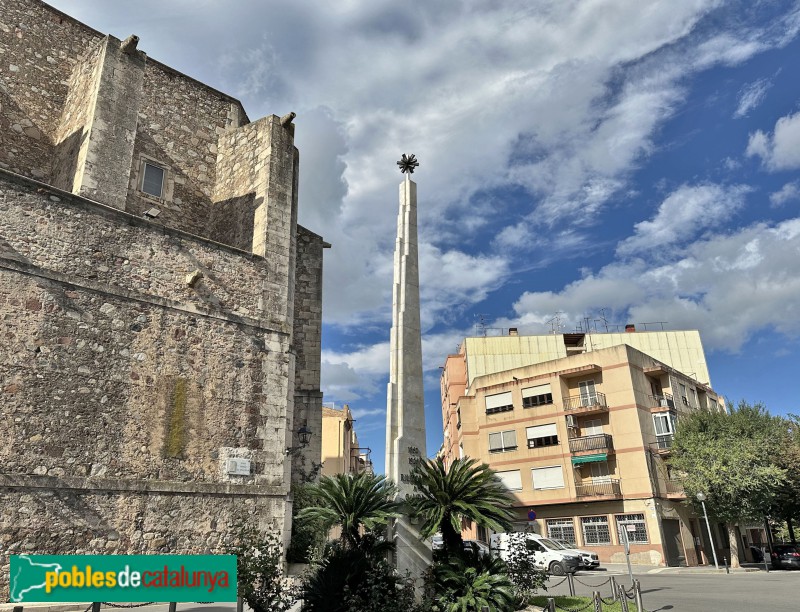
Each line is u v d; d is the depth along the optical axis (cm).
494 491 1067
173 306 1305
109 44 1429
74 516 1064
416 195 1366
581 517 3444
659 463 3453
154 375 1238
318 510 1037
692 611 1350
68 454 1088
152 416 1212
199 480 1241
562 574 2423
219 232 1727
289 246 1603
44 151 1562
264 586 942
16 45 1573
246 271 1470
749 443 2908
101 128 1368
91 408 1137
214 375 1330
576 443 3538
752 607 1411
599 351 3691
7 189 1133
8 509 1002
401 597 930
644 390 3628
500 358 4775
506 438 3869
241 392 1363
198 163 1795
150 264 1298
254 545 984
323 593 934
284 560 1302
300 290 2139
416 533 1063
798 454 3183
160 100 1761
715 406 4488
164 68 1794
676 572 2712
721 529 3856
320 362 2084
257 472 1330
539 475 3644
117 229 1267
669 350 4822
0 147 1488
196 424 1271
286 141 1683
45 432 1073
